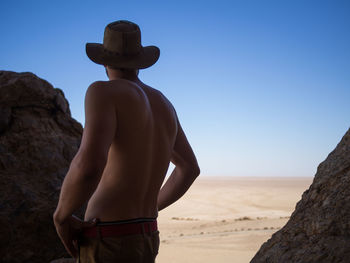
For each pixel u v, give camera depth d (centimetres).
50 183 394
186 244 1500
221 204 5731
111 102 137
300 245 130
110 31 154
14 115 422
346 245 116
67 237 139
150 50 165
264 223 2173
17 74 445
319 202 139
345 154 148
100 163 125
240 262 1079
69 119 464
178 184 184
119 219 138
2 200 362
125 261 136
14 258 348
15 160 397
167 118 160
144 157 144
